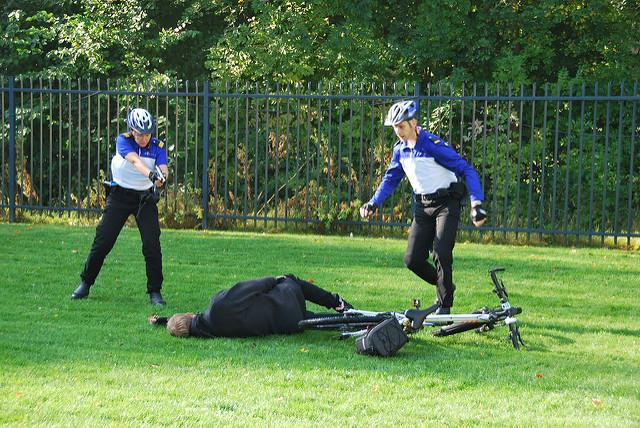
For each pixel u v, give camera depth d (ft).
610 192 101.76
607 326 49.85
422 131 47.85
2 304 52.70
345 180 101.30
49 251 72.28
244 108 106.11
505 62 105.81
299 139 95.40
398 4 116.67
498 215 101.19
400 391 36.73
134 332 46.44
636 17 111.45
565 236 85.30
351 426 32.07
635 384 38.14
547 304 55.72
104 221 54.19
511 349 44.34
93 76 115.96
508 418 33.17
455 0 109.60
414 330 43.93
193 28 124.26
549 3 105.40
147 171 51.80
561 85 103.71
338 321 44.60
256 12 121.29
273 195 103.04
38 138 116.26
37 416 32.68
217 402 34.71
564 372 40.11
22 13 117.50
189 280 61.31
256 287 45.73
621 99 82.23
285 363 40.78
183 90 113.50
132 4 121.49
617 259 75.51
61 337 44.93
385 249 78.13
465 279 63.98
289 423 32.22
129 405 34.14
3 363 39.91
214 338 45.19
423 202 48.21
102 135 114.42
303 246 78.84
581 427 32.19
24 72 120.26
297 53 113.29
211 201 102.27
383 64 115.44
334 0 116.06
